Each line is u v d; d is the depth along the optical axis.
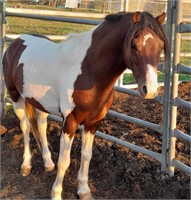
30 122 3.83
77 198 3.39
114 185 3.50
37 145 4.31
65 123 3.04
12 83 3.79
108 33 2.81
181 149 4.00
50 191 3.50
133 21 2.47
